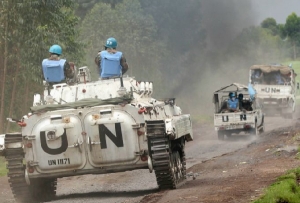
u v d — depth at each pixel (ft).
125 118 73.15
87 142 73.36
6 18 144.77
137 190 81.20
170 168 74.59
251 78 239.91
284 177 69.72
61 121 73.46
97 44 233.14
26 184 76.23
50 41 150.82
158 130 73.56
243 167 92.68
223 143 159.12
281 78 237.86
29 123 73.92
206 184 77.25
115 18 237.04
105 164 73.97
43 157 74.08
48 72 86.02
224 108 177.37
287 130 171.12
